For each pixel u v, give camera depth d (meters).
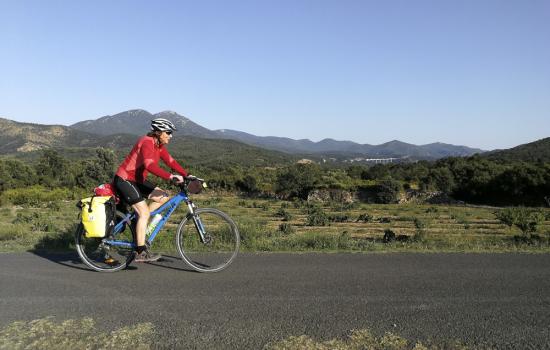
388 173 79.38
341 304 3.82
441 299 3.96
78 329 3.25
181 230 5.17
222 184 69.75
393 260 5.58
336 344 2.99
